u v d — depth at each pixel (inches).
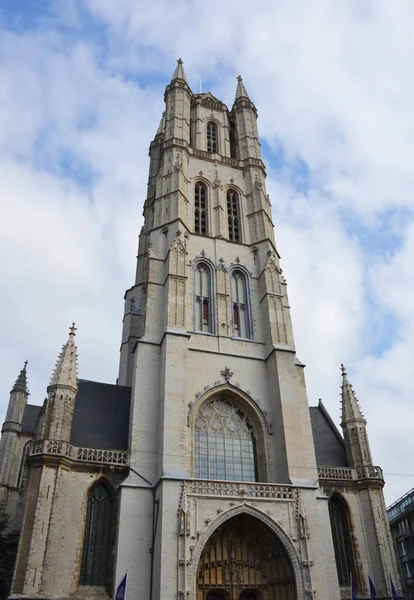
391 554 1851.6
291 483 1755.7
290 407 1950.1
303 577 1582.2
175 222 2385.6
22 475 2935.5
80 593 1537.9
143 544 1595.7
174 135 2812.5
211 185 2714.1
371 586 1717.5
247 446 1957.4
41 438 1752.0
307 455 1905.8
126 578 1477.6
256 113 3280.0
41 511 1568.7
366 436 2098.9
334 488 1963.6
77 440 1839.3
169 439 1732.3
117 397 2137.1
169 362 1902.1
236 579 1665.8
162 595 1438.2
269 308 2233.0
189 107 3110.2
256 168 2856.8
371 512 1916.8
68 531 1606.8
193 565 1512.1
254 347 2172.7
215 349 2097.7
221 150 3006.9
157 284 2203.5
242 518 1708.9
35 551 1504.7
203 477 1827.0
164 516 1566.2
